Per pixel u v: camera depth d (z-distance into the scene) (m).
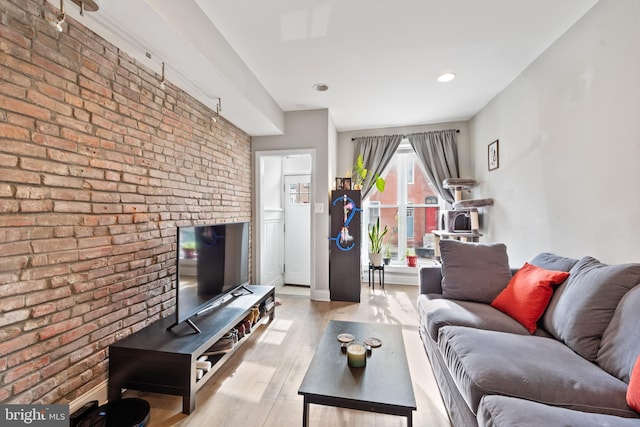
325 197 3.52
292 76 2.62
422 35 2.01
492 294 2.01
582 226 1.84
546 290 1.62
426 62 2.38
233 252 2.47
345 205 3.49
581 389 1.01
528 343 1.35
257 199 3.68
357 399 1.10
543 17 1.82
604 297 1.28
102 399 1.54
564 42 1.98
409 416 1.06
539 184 2.29
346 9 1.73
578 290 1.42
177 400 1.63
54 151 1.32
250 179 3.68
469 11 1.76
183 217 2.32
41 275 1.25
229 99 2.47
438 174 4.01
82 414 1.37
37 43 1.25
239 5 1.70
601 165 1.68
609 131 1.62
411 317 2.94
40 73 1.26
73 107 1.41
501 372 1.11
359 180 3.95
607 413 0.94
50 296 1.29
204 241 2.02
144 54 1.75
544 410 0.91
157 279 2.01
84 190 1.47
